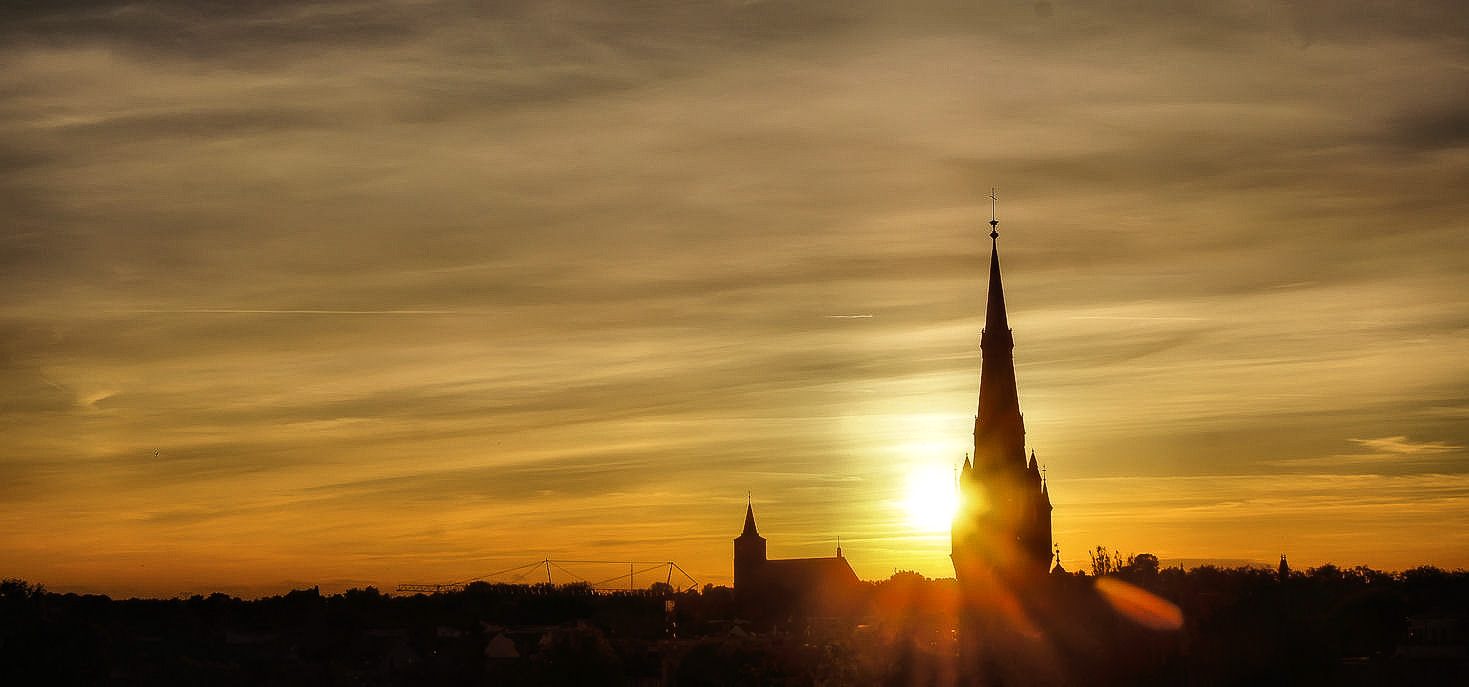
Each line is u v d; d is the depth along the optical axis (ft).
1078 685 508.53
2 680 588.50
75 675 606.55
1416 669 444.55
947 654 599.16
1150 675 469.98
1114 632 518.78
